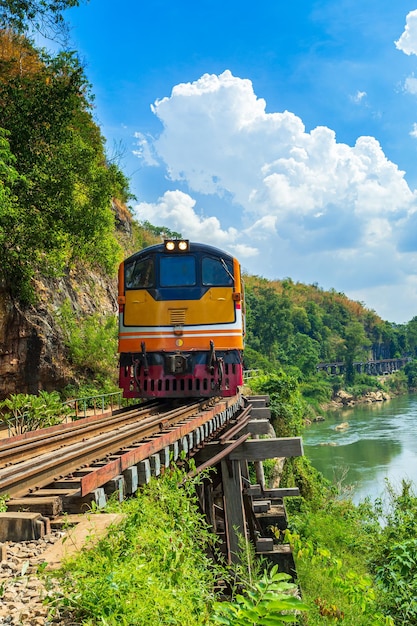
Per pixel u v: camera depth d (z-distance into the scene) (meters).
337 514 22.94
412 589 8.47
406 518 14.90
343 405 98.06
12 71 21.45
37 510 4.49
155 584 3.08
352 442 53.53
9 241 17.91
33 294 19.55
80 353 21.67
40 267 20.20
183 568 3.65
